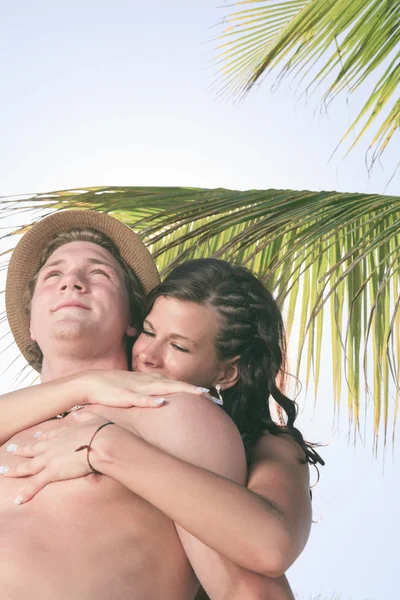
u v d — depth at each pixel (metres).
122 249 2.82
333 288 3.16
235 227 3.76
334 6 3.86
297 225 3.33
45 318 2.55
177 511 2.02
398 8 3.83
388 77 3.76
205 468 2.14
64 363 2.57
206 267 2.68
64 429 2.26
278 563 2.02
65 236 2.80
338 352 3.60
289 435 2.60
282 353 2.90
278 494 2.21
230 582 2.12
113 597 2.09
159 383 2.34
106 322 2.55
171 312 2.58
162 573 2.19
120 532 2.17
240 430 2.65
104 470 2.11
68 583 2.08
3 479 2.28
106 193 3.60
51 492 2.21
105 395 2.33
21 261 2.83
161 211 3.63
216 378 2.68
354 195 3.55
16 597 2.06
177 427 2.23
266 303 2.74
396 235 3.55
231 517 2.02
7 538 2.15
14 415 2.40
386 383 3.49
